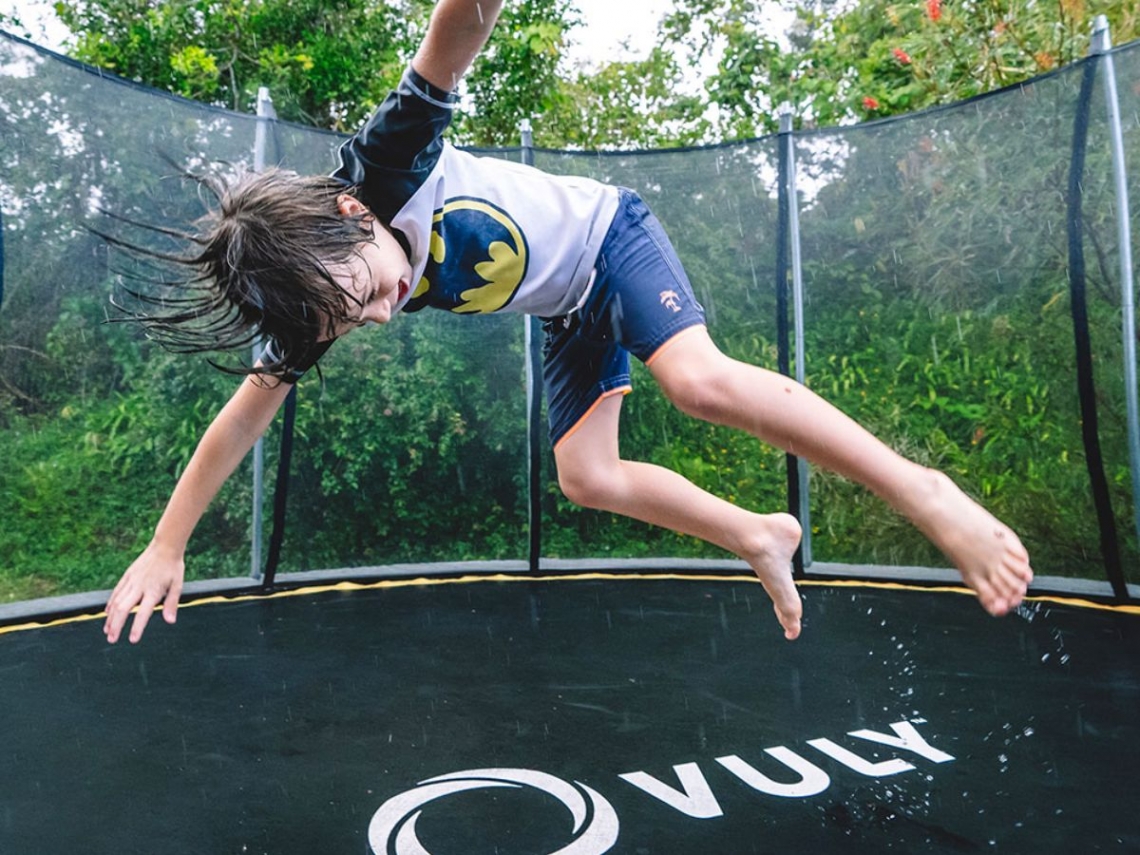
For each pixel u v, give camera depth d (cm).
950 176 328
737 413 116
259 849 141
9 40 274
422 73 114
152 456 352
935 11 378
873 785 163
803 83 505
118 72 507
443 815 152
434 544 390
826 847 139
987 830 145
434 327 381
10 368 306
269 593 349
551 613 313
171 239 319
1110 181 295
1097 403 320
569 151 365
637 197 149
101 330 324
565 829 146
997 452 354
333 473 374
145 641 278
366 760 178
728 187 363
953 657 248
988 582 101
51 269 298
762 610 313
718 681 230
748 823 148
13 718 206
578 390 163
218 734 194
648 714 204
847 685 224
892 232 345
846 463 108
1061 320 317
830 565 368
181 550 140
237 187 116
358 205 117
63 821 152
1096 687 218
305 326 116
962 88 405
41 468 322
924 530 105
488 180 132
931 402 357
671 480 166
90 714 208
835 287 360
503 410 390
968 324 342
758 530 162
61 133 289
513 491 396
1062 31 359
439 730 196
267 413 140
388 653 262
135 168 309
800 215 358
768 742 185
